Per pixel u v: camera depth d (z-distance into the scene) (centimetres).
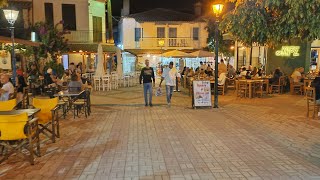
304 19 493
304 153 659
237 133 828
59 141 768
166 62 3544
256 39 584
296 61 1834
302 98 1489
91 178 531
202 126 913
